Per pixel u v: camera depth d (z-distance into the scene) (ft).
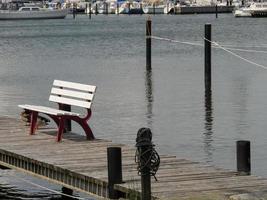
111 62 278.87
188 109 150.92
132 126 131.54
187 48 361.71
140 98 168.86
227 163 100.68
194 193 69.62
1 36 537.65
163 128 129.29
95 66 261.03
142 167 68.49
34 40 471.62
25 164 88.69
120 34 530.27
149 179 68.74
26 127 110.83
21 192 90.53
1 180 95.86
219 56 295.28
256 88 183.83
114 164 73.87
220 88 185.37
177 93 177.06
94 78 216.54
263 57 285.84
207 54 193.77
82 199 85.35
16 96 176.45
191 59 287.69
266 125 130.31
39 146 95.25
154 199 68.33
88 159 86.33
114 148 73.92
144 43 412.36
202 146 112.88
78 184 79.10
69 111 106.83
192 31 563.89
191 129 127.85
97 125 132.67
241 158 78.59
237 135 121.70
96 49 366.84
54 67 261.65
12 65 275.18
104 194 75.10
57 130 107.55
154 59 291.79
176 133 124.26
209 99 165.27
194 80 204.33
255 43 398.62
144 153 68.33
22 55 334.85
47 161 85.15
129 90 184.85
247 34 505.25
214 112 146.20
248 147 78.64
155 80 206.90
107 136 121.70
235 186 72.33
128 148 93.35
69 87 104.32
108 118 140.46
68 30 619.67
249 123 132.87
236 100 163.02
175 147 112.47
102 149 92.84
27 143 97.60
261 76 212.02
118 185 73.15
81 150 92.22
